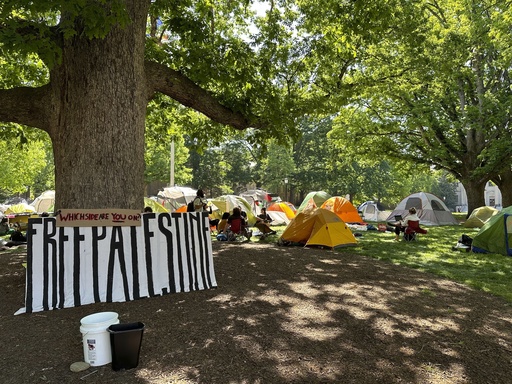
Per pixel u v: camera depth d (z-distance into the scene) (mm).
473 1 17781
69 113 6074
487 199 61781
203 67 8586
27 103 6508
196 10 9062
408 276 7395
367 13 9164
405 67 13344
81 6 4750
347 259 9172
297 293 5863
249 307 5117
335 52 10977
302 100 10719
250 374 3295
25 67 11008
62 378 3209
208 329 4297
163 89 7414
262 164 53156
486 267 8430
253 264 8031
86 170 5898
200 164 53531
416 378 3301
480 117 19953
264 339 4031
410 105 21453
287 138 10273
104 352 3451
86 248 5461
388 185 49500
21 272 7395
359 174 47719
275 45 10406
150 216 5992
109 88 6055
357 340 4074
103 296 5406
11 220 17969
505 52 16375
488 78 21859
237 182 57125
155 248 5930
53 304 5102
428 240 13094
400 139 23078
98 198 5859
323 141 49438
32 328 4352
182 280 6008
